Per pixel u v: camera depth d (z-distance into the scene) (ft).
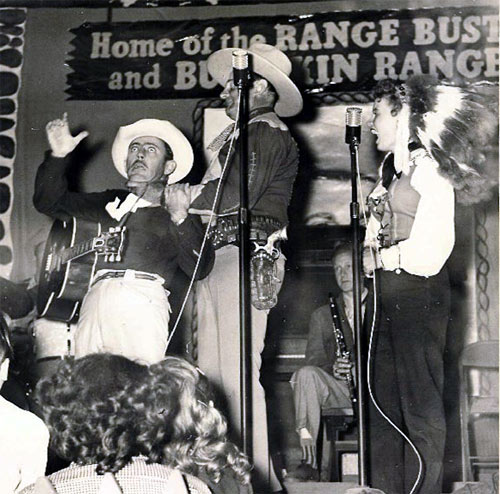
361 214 16.84
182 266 16.67
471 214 16.60
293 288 16.61
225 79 17.76
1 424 11.72
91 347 16.26
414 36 17.75
